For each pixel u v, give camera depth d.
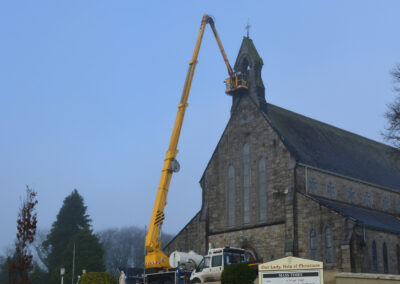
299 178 63.69
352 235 56.06
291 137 70.06
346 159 76.88
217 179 72.44
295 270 26.33
